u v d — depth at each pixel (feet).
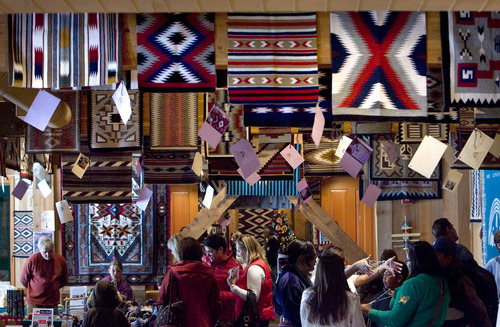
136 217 34.47
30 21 12.62
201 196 36.27
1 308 23.84
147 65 12.72
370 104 12.60
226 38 12.78
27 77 12.58
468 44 12.48
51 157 26.09
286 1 9.20
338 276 12.85
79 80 12.62
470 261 16.99
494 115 17.01
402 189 28.73
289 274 15.89
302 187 24.17
